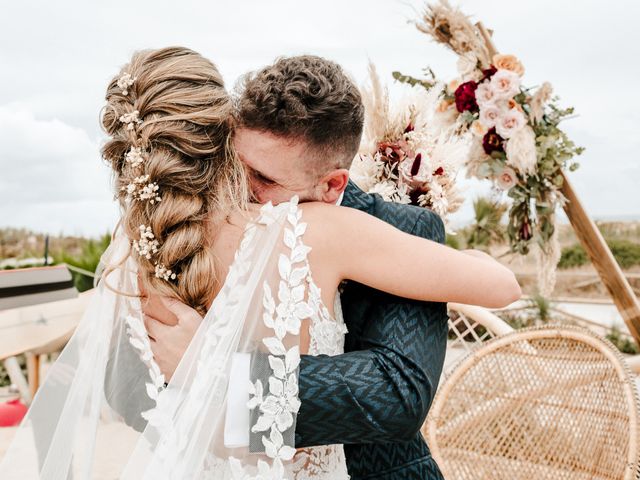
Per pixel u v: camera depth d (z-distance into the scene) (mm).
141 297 1202
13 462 1174
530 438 1984
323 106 1120
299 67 1147
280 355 1112
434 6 2670
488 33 2822
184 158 1090
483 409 2098
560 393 1954
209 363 1077
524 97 2680
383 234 1201
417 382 1172
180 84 1109
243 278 1109
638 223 8820
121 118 1107
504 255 2910
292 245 1139
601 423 1811
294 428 1087
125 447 1170
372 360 1170
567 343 2002
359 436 1149
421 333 1229
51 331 2930
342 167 1220
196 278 1116
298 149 1142
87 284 6305
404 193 1723
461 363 2182
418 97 1748
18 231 7801
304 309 1120
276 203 1206
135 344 1155
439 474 1431
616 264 2748
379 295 1280
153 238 1111
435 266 1191
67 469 1149
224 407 1083
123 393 1188
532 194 2695
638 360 2566
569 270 8516
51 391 1220
